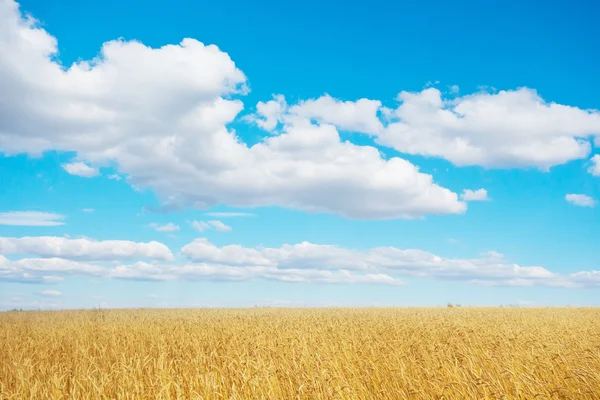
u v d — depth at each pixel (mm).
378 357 13984
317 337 18641
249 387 11086
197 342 17656
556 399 9664
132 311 47062
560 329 22062
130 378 12047
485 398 9500
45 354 16562
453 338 17531
